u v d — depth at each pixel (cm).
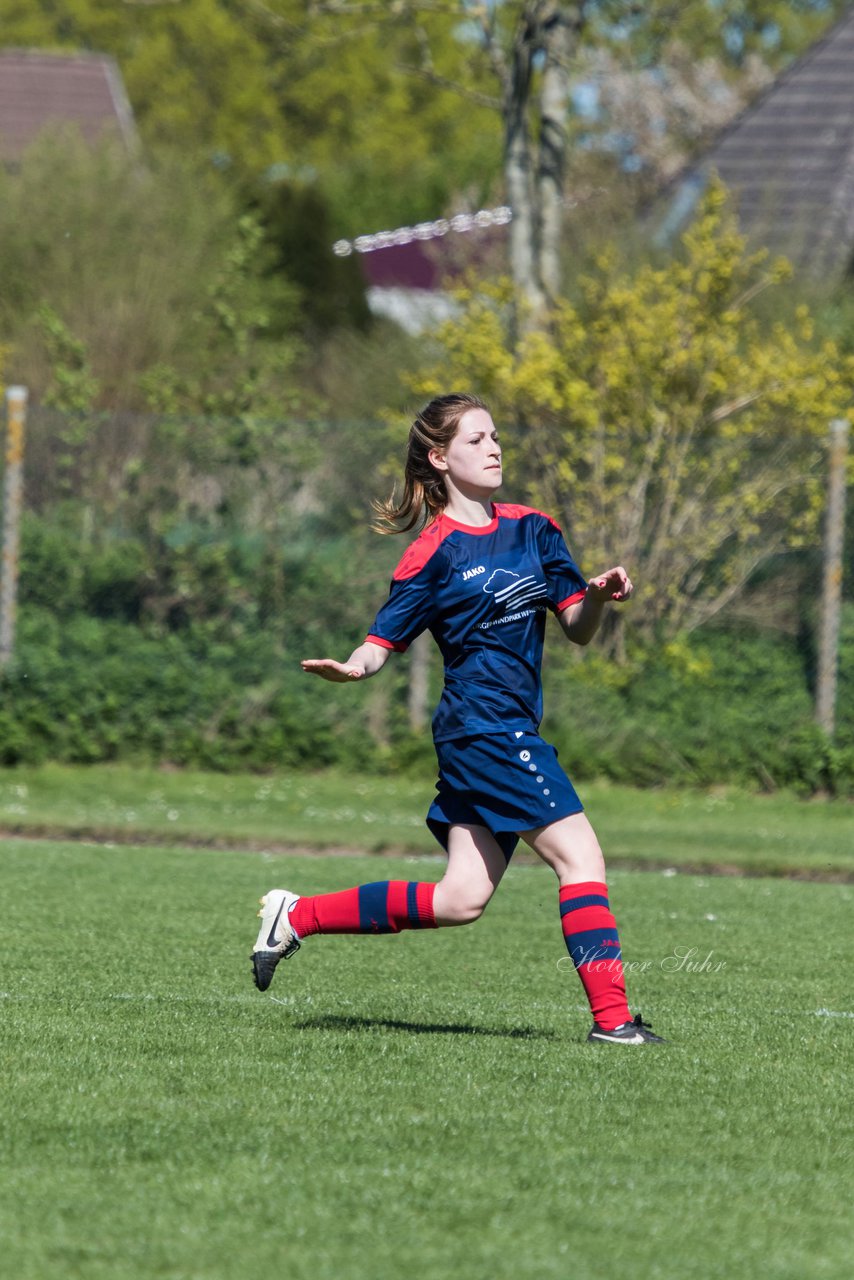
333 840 3797
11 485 4712
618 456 4862
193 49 17462
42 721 4709
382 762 4709
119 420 4794
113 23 17900
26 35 17962
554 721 4734
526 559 1780
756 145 9575
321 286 10494
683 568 4831
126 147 8794
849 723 4706
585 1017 1988
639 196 12594
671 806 4412
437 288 10525
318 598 4769
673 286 5128
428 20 17075
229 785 4506
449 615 1756
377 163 15800
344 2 6059
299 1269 1076
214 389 7131
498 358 5006
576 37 5812
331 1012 1966
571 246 7881
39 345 7219
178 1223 1162
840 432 4662
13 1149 1335
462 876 1777
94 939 2478
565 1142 1391
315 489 4800
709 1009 2069
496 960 2428
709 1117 1491
